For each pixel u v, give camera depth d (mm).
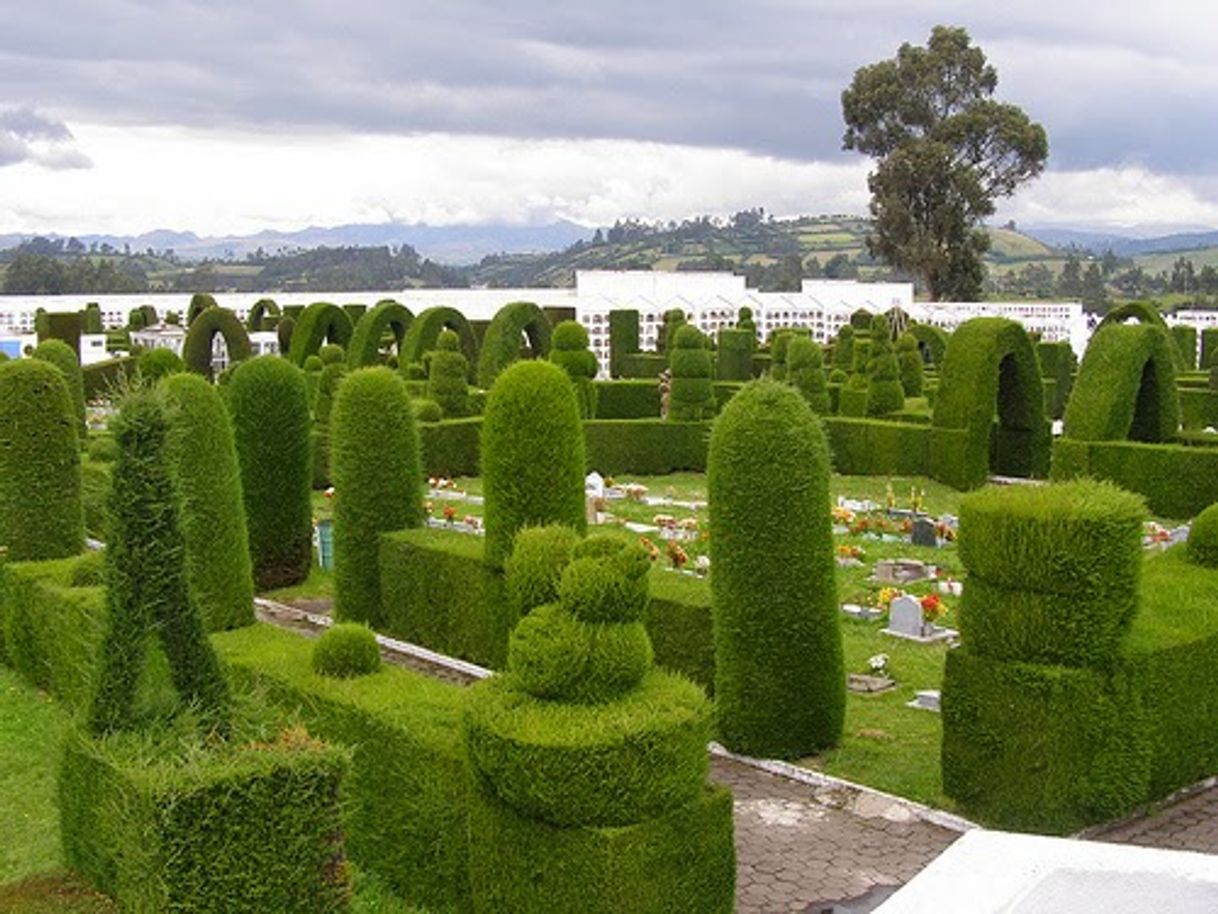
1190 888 4832
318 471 29906
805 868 10156
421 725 9805
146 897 7828
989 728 10922
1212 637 11758
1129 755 10938
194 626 9141
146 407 8938
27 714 14703
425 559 16953
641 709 8391
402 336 47062
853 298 67625
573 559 8734
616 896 8086
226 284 184875
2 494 16781
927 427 31203
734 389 39719
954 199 75125
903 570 20688
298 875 8047
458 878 9289
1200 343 60438
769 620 12391
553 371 14648
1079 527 10430
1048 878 4918
